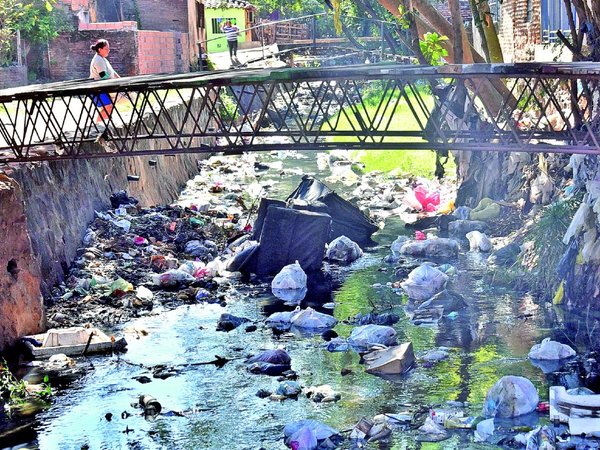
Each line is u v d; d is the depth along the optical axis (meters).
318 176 26.97
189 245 17.94
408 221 20.58
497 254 16.53
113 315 14.01
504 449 9.27
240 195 24.19
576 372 11.30
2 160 14.05
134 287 15.40
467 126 16.77
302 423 9.74
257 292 15.56
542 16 24.55
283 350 12.02
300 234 16.81
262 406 10.55
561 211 14.91
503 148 12.57
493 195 19.69
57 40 36.81
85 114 24.50
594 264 13.46
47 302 14.29
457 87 12.70
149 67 40.09
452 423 9.85
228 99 38.66
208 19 64.69
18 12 33.56
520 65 12.05
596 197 13.73
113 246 17.06
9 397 10.95
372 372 11.48
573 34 15.52
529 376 11.21
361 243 18.88
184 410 10.48
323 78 12.53
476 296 14.71
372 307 14.51
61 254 15.54
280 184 25.77
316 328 13.43
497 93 18.77
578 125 13.38
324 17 65.38
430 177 24.83
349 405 10.49
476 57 21.19
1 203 12.41
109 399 10.84
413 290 14.98
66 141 14.22
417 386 11.02
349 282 16.06
